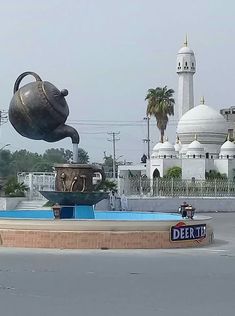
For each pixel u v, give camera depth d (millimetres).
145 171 81500
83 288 12414
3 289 12188
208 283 13344
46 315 9664
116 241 21438
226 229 33938
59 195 23312
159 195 56188
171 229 22156
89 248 21281
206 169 71375
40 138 23953
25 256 18766
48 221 21438
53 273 14719
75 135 23812
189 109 87375
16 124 23578
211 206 54812
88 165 23578
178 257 19047
